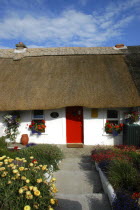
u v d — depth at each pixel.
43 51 12.40
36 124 9.56
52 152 6.67
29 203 2.95
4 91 9.47
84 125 9.54
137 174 4.58
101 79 9.67
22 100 8.99
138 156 5.91
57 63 11.14
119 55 11.64
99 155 6.29
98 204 4.00
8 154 5.96
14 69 10.89
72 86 9.36
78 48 12.91
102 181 5.03
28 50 12.83
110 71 10.18
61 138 9.77
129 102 8.58
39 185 3.40
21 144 9.62
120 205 3.47
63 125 9.70
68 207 3.89
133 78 9.48
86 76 9.92
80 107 9.85
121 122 9.32
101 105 8.63
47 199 3.22
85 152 8.54
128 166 4.71
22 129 9.85
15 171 3.34
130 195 3.76
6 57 12.05
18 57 11.72
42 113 9.88
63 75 10.09
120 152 6.51
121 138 9.38
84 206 3.93
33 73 10.43
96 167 6.30
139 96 8.65
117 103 8.61
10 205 2.91
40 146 7.16
